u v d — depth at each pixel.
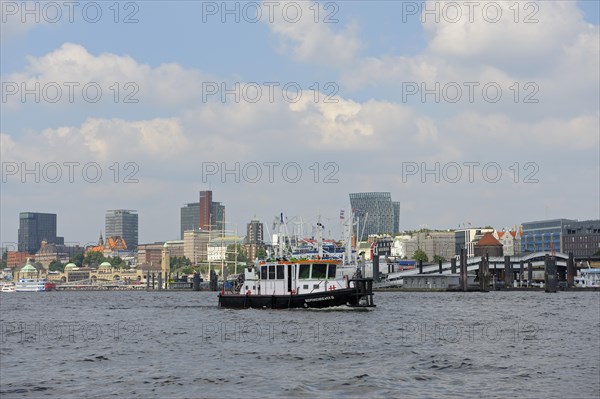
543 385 59.91
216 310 159.12
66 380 64.56
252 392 57.84
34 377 66.38
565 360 72.94
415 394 56.59
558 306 186.88
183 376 65.38
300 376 64.31
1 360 77.88
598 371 66.31
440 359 73.56
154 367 71.12
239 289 158.00
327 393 57.12
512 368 68.06
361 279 136.62
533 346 84.62
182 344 90.12
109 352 83.44
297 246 165.38
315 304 134.50
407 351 79.94
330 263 136.25
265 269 141.25
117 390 59.50
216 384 61.31
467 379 62.59
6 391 59.78
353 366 69.75
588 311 160.88
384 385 60.00
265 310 138.75
